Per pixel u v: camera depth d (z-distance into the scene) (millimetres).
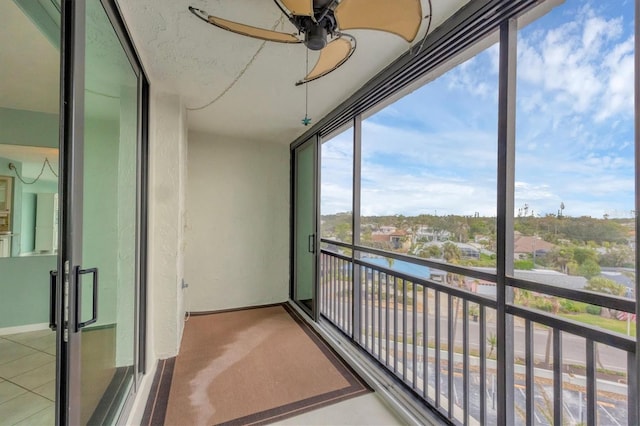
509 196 1338
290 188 4281
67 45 984
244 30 1589
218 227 3861
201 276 3783
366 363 2334
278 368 2361
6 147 2766
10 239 3188
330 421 1757
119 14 1465
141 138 2074
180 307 2785
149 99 2232
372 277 2432
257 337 2973
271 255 4164
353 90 2434
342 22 1446
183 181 2898
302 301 3846
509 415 1313
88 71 1188
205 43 1771
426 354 1845
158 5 1432
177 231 2514
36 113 2764
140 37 1713
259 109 2896
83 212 1122
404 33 1581
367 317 2494
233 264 3941
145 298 2193
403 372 2016
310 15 1347
